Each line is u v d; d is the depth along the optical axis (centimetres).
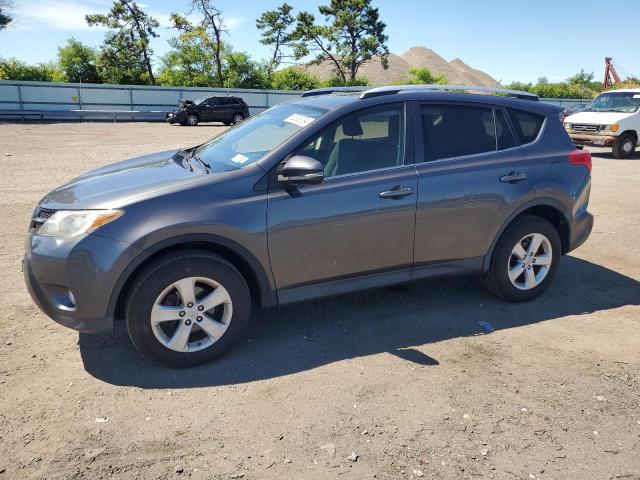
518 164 439
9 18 4088
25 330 403
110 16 5372
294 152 371
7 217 731
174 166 408
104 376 343
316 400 319
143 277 334
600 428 299
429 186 403
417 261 414
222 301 354
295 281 376
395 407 313
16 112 3253
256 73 5653
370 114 399
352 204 378
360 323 423
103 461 265
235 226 347
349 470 262
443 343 392
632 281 531
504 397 326
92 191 360
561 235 480
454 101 431
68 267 325
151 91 3828
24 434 284
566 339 403
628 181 1118
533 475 262
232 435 287
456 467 266
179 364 352
